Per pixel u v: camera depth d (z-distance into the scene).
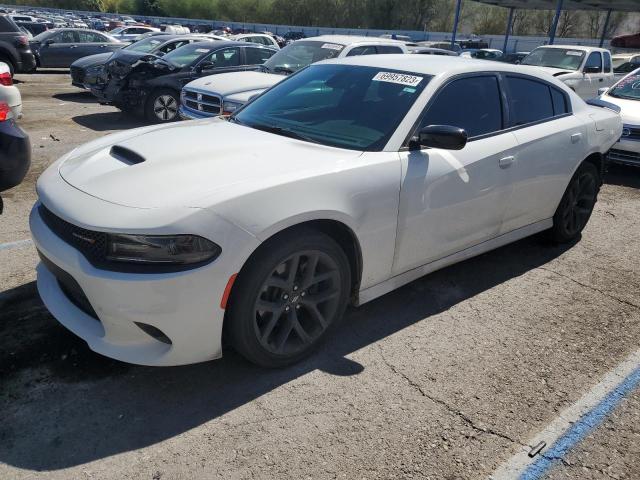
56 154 7.33
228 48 10.46
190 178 2.67
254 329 2.71
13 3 78.69
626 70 15.53
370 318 3.54
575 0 24.83
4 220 4.86
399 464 2.38
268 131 3.50
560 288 4.13
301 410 2.66
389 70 3.73
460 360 3.14
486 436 2.57
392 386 2.88
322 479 2.27
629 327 3.62
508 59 22.23
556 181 4.35
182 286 2.41
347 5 62.56
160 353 2.56
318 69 4.11
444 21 59.41
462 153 3.50
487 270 4.38
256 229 2.54
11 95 5.39
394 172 3.11
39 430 2.45
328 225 2.96
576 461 2.45
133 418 2.56
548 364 3.15
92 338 2.65
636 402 2.86
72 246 2.56
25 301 3.49
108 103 10.22
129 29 30.86
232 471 2.29
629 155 7.34
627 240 5.20
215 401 2.69
